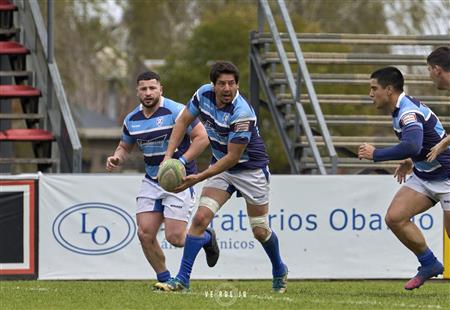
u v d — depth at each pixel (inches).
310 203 1638.8
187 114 1266.0
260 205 1290.6
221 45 5974.4
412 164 1300.4
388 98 1235.9
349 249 1641.2
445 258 1626.5
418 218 1626.5
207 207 1273.4
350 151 2193.7
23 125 5172.2
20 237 1620.3
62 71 7180.1
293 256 1635.1
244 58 5944.9
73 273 1622.8
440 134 1243.2
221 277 1625.2
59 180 1624.0
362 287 1476.4
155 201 1331.2
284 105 2127.2
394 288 1459.2
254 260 1628.9
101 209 1624.0
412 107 1224.8
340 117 2073.1
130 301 1190.3
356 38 2127.2
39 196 1622.8
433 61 1243.2
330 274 1638.8
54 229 1622.8
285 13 2018.9
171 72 6033.5
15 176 1620.3
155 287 1323.8
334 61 2116.1
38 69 2229.3
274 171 5615.2
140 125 1326.3
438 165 1245.1
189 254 1286.9
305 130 1900.8
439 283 1589.6
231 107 1230.3
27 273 1620.3
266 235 1310.3
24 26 2352.4
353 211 1643.7
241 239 1627.7
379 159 1216.8
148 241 1326.3
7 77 2471.7
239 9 6294.3
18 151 5708.7
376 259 1642.5
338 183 1642.5
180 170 1214.3
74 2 7495.1
